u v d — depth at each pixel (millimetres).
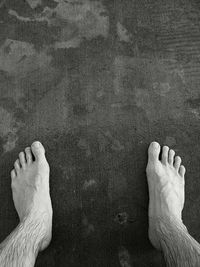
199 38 673
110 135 645
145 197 621
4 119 653
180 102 653
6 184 632
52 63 669
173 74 663
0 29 685
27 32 682
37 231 542
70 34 679
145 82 660
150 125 647
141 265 594
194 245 499
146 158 635
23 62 672
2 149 645
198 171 633
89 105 654
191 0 689
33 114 653
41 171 614
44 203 590
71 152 641
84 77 663
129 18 684
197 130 645
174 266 499
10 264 486
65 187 628
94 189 626
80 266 596
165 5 688
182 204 601
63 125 649
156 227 555
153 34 677
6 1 693
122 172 632
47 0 692
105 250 602
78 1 692
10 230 612
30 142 646
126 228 609
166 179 605
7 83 665
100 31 680
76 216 617
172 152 634
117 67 666
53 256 602
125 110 651
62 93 659
